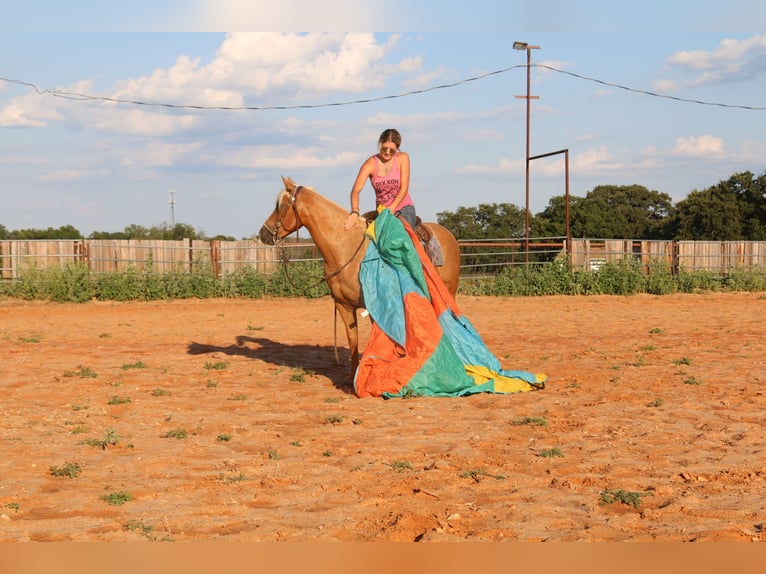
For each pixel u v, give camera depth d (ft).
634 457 20.15
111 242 91.20
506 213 195.42
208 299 86.48
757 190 202.28
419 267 29.78
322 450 21.16
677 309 71.56
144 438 22.63
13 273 88.89
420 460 20.12
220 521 15.47
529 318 63.16
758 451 20.48
